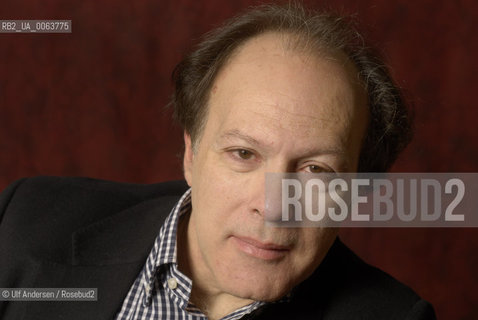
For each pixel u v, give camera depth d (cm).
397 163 212
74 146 226
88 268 112
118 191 132
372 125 102
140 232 116
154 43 221
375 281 109
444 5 208
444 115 212
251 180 90
